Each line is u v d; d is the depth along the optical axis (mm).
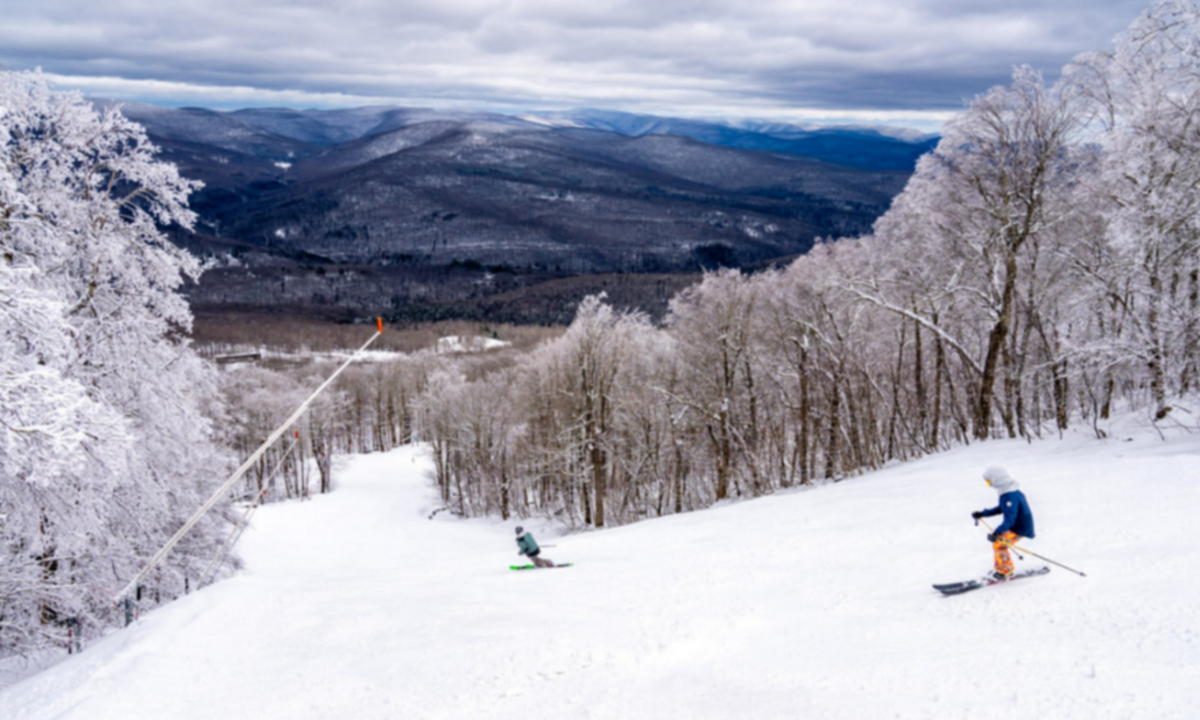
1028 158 24828
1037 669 6516
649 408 41312
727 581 11836
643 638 9047
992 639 7465
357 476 80375
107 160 16656
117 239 16609
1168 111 19547
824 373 34031
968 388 33094
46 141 15727
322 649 9844
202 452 20969
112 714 7738
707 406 35781
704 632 9102
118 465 12516
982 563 10438
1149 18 19891
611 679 7863
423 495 69938
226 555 24656
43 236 14828
